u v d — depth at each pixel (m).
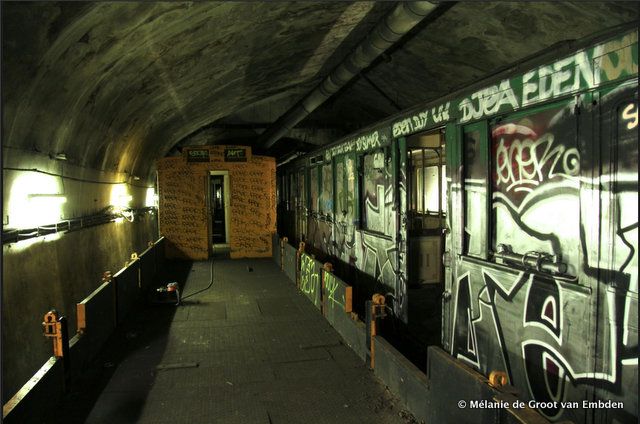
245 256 13.23
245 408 4.10
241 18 5.60
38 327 4.61
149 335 6.25
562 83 3.20
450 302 4.64
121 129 7.54
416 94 10.63
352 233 8.14
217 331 6.42
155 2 4.14
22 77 3.83
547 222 3.38
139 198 11.09
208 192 13.02
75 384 4.62
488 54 7.84
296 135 16.45
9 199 4.09
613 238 2.83
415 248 8.27
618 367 2.76
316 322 6.82
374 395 4.32
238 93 9.93
